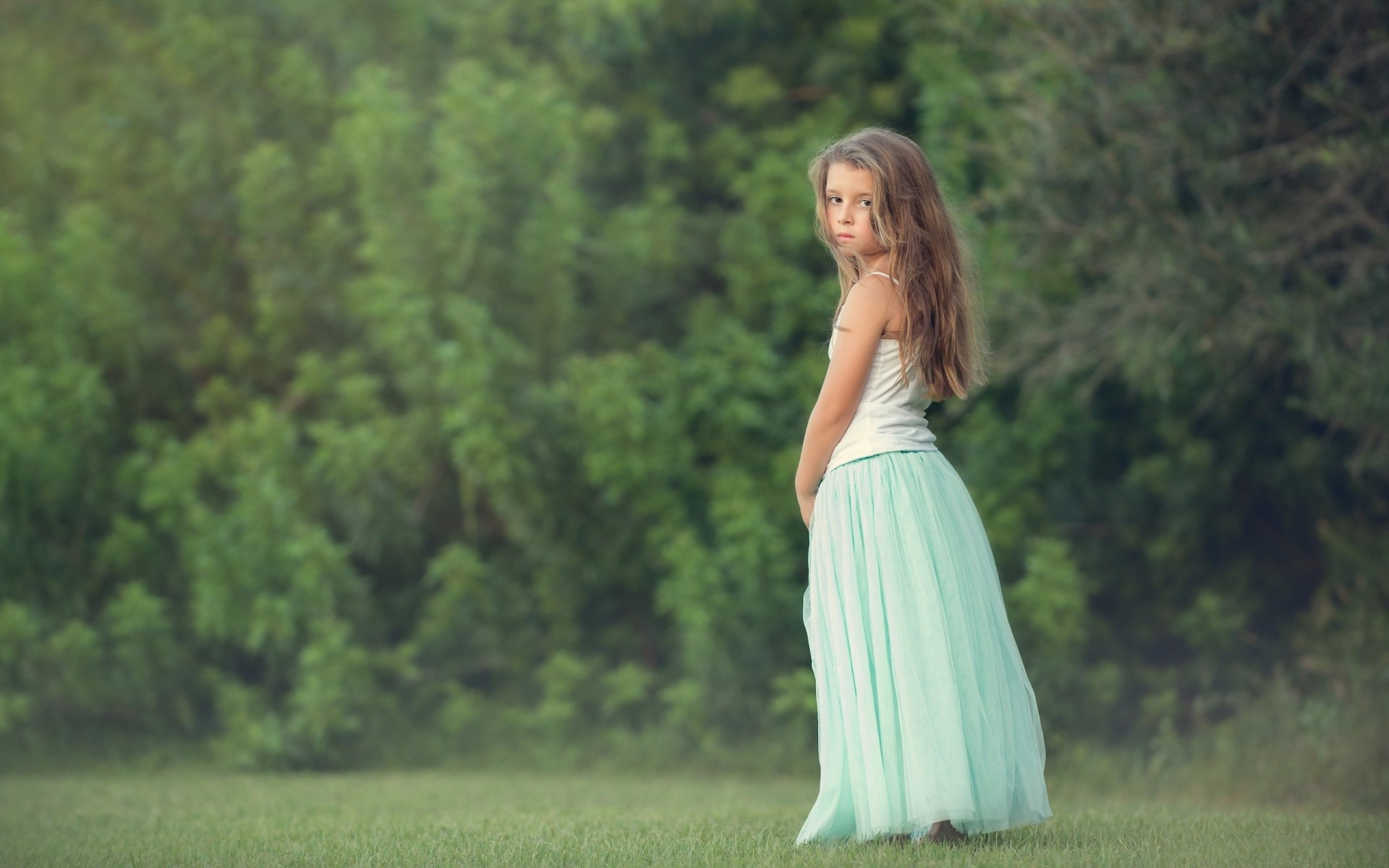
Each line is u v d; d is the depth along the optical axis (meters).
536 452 10.63
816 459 4.94
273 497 10.38
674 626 11.41
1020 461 11.18
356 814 6.79
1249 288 8.52
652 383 11.18
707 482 11.32
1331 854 4.57
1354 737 8.46
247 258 11.95
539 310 11.30
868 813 4.61
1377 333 8.30
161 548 11.32
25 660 10.12
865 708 4.64
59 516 10.94
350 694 10.43
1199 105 8.73
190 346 11.95
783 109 12.49
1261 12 8.14
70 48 12.64
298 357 12.00
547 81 11.88
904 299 4.85
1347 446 10.73
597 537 11.15
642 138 12.61
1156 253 8.78
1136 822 5.70
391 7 12.97
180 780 9.41
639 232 11.77
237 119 12.07
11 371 10.73
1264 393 10.83
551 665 10.94
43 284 11.17
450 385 10.46
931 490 4.80
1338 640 9.71
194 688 11.15
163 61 12.23
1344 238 8.90
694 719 10.35
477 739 10.95
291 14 12.87
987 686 4.65
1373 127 7.80
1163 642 11.38
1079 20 8.94
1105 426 11.57
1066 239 9.61
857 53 12.15
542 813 6.79
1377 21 8.16
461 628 11.15
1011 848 4.52
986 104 10.99
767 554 10.41
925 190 4.94
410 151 11.18
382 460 11.04
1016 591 10.23
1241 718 9.66
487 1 12.37
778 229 11.83
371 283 11.09
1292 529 11.51
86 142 11.94
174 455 11.17
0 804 7.69
